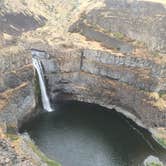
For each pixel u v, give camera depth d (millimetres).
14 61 110625
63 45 130625
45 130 106625
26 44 126750
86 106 124562
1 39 120250
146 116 112375
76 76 128625
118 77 122375
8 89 107188
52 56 127062
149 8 128625
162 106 109125
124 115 119000
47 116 116062
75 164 91562
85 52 126812
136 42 126062
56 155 94500
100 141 102938
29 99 114125
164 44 120938
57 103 126375
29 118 113188
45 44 126875
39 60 126125
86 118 115938
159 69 113688
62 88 129625
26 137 97438
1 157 77000
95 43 133375
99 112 120938
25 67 114062
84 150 98125
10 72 108500
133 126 113000
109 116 118562
